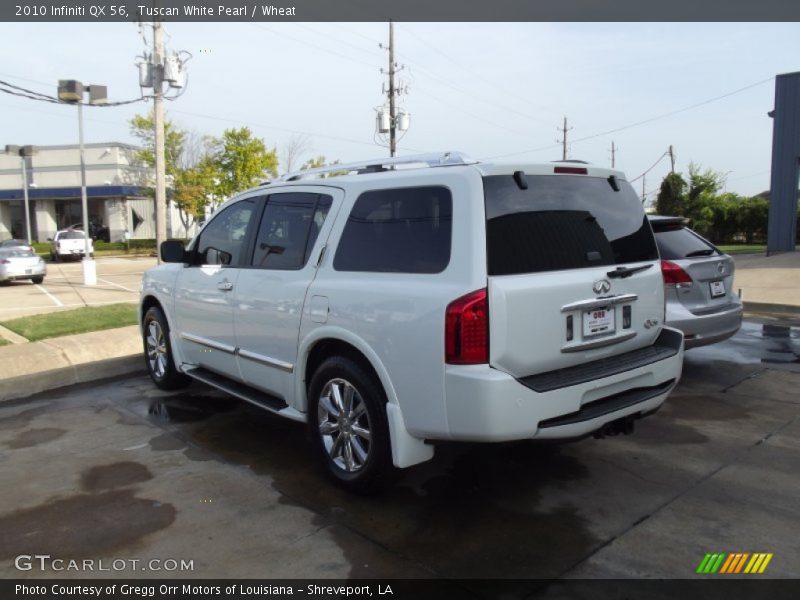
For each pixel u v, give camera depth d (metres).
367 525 3.43
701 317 5.68
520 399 3.08
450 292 3.13
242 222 4.89
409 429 3.35
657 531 3.32
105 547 3.24
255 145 39.66
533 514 3.53
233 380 5.08
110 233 43.31
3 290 17.45
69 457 4.51
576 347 3.41
